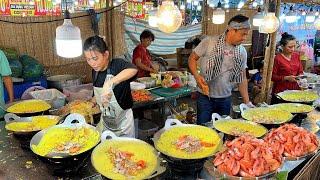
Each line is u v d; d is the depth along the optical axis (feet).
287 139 6.63
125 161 5.83
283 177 5.66
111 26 18.85
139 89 13.53
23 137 7.09
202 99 11.01
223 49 10.23
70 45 6.95
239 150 5.71
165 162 6.14
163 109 15.03
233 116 10.21
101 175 5.57
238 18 9.57
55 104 11.30
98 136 6.80
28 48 16.39
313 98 10.92
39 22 16.43
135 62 16.81
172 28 8.51
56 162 5.70
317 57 27.25
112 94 7.52
